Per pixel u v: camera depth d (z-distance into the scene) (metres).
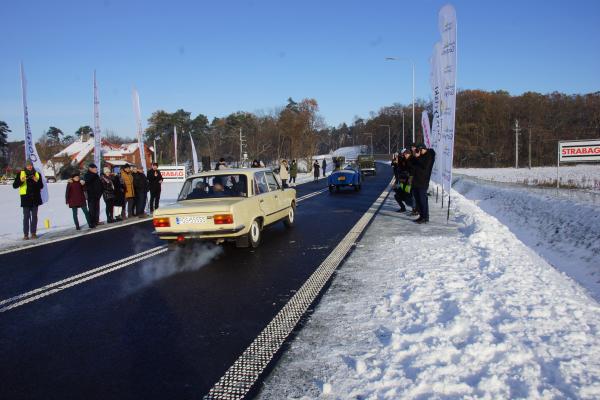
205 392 3.37
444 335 4.04
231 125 74.25
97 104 17.38
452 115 10.58
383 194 20.25
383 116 134.25
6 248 9.27
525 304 4.67
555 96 87.00
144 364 3.88
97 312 5.25
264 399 3.22
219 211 7.64
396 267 6.64
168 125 77.62
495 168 68.75
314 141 58.94
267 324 4.67
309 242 8.98
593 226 10.57
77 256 8.38
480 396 3.04
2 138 73.69
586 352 3.56
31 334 4.62
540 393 3.02
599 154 20.66
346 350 3.92
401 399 3.07
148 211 15.80
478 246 7.75
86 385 3.54
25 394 3.43
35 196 10.41
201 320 4.89
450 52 10.61
